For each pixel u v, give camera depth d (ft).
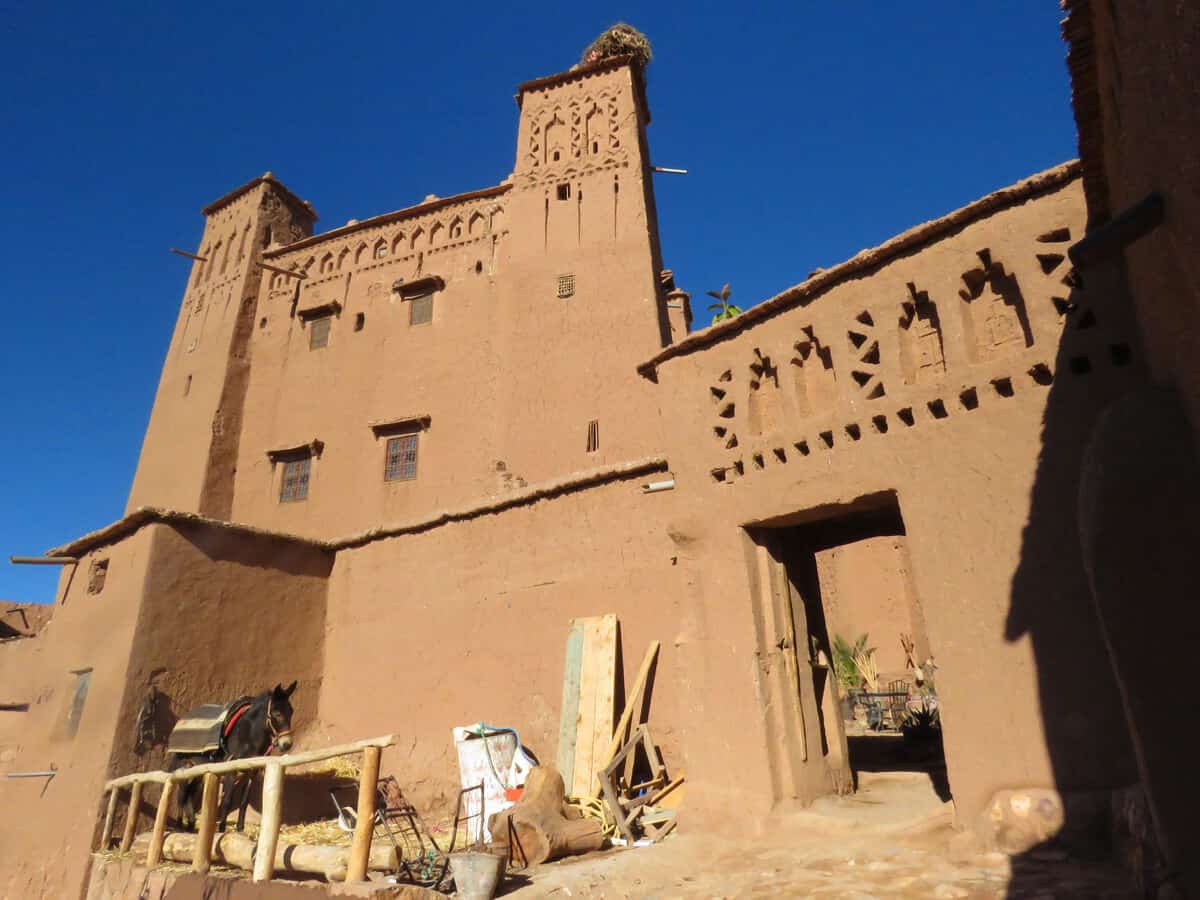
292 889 20.38
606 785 26.08
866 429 22.82
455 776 32.99
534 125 76.02
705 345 28.50
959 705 19.02
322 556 42.45
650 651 29.30
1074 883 14.47
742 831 22.82
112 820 30.76
